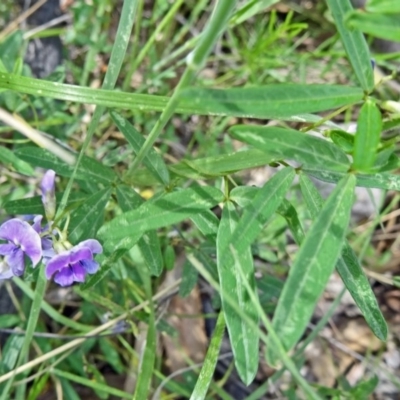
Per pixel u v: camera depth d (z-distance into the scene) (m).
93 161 0.15
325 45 0.28
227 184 0.14
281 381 0.23
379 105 0.13
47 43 0.24
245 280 0.11
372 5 0.09
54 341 0.22
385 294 0.26
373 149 0.11
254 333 0.12
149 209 0.13
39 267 0.15
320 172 0.13
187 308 0.24
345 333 0.25
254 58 0.25
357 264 0.13
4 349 0.19
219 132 0.25
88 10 0.24
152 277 0.23
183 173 0.15
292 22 0.29
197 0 0.28
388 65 0.25
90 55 0.24
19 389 0.19
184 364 0.23
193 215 0.14
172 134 0.24
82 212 0.15
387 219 0.26
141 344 0.21
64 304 0.22
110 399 0.22
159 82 0.24
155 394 0.20
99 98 0.14
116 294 0.21
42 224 0.16
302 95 0.10
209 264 0.18
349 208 0.11
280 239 0.22
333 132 0.13
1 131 0.21
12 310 0.21
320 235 0.11
